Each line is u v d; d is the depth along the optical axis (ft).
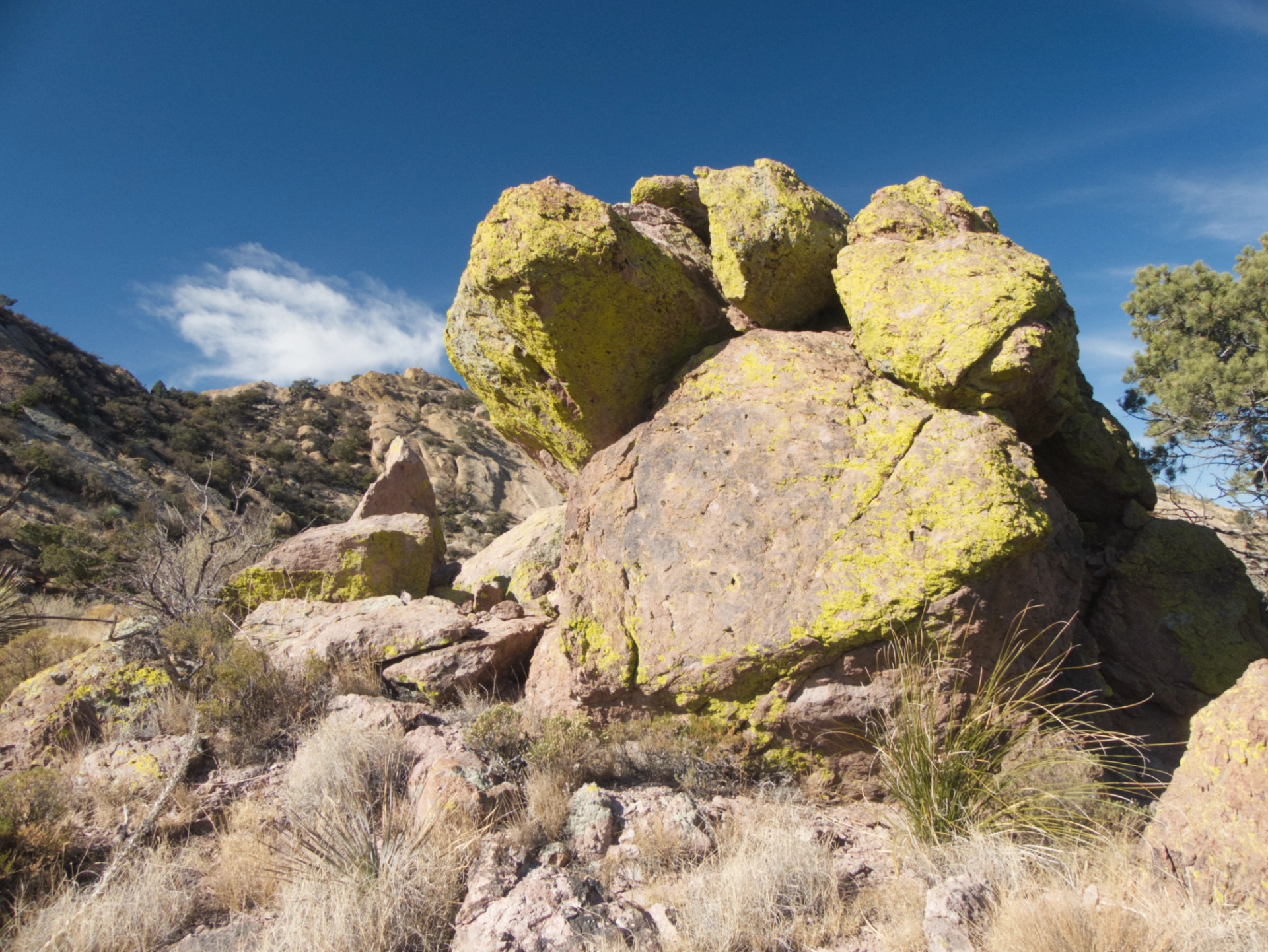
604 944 9.86
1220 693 18.40
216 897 11.64
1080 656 17.08
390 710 16.31
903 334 17.66
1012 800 13.21
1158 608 19.74
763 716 15.56
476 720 15.75
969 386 16.94
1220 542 20.71
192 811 13.83
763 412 18.26
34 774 13.08
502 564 30.50
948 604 14.35
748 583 16.15
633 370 20.98
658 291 20.30
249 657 17.02
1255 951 8.86
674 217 27.55
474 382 24.80
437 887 11.22
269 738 16.10
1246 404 37.93
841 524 15.92
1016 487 15.11
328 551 24.18
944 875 11.84
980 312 16.78
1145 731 18.93
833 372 18.70
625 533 18.11
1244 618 19.63
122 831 12.73
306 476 140.46
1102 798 13.41
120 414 125.90
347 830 12.11
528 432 24.67
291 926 10.26
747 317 22.24
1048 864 11.63
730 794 15.20
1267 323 39.04
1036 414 18.79
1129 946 8.99
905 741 13.93
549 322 19.65
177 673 17.54
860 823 14.56
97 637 28.81
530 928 10.34
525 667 21.07
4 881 11.47
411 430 183.73
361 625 19.83
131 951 10.32
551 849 12.23
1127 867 10.79
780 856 11.71
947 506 15.08
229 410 163.63
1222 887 10.00
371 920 10.42
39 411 110.11
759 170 21.91
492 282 19.42
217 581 23.81
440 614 20.53
